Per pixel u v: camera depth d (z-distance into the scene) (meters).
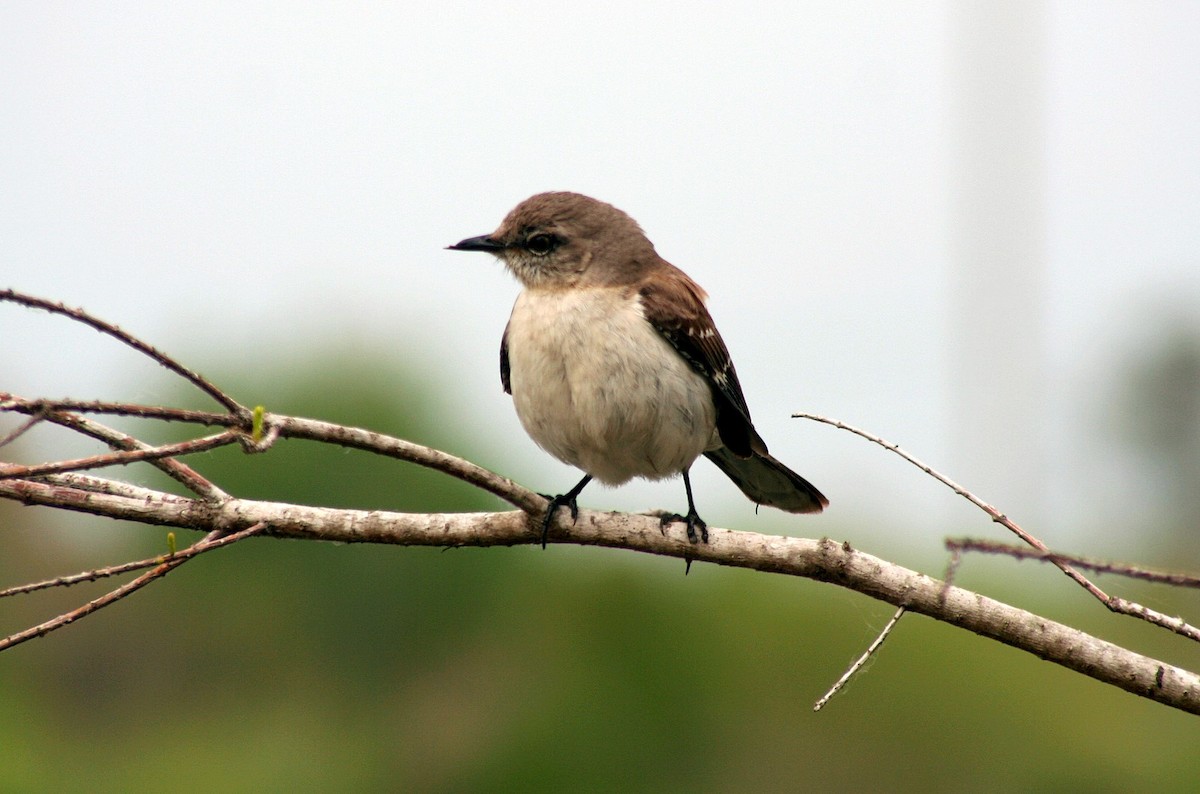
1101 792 13.16
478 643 15.52
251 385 15.59
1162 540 18.88
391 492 15.27
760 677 14.30
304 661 15.84
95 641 15.28
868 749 13.73
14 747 14.48
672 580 15.19
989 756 13.48
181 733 15.30
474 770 14.71
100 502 6.49
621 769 14.26
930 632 14.24
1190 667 13.36
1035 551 4.93
